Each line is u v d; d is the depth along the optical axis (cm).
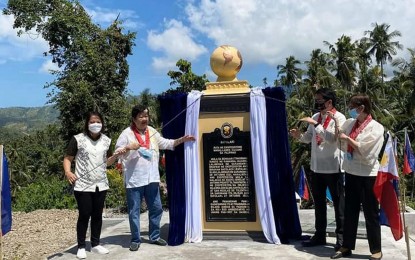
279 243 633
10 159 4191
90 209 606
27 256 664
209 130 678
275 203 649
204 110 681
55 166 2706
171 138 688
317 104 592
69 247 677
